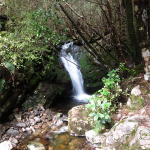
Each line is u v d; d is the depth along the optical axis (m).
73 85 6.38
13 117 3.78
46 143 2.87
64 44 7.50
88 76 6.57
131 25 3.27
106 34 5.48
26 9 4.36
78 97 6.13
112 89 2.97
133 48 3.49
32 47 3.86
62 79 6.02
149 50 2.65
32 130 3.36
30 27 3.66
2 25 4.30
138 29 2.67
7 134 3.13
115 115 2.74
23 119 3.73
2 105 3.56
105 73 6.46
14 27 4.12
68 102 5.50
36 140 2.97
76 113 3.26
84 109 3.26
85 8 4.50
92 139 2.67
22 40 3.63
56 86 5.56
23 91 4.33
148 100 2.51
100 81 6.46
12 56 3.26
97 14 4.43
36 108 4.37
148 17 2.55
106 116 2.49
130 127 2.01
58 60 6.68
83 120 3.09
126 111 2.64
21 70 4.21
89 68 6.73
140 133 1.75
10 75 3.78
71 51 7.59
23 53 3.68
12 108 4.02
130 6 3.12
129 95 2.90
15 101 4.10
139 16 2.60
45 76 5.14
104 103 2.42
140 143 1.61
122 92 2.97
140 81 2.94
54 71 5.88
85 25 4.87
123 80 3.35
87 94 6.54
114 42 4.15
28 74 4.46
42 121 3.81
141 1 2.52
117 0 4.06
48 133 3.25
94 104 2.43
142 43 2.68
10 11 4.22
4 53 3.21
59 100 5.68
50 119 3.88
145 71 2.83
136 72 3.26
